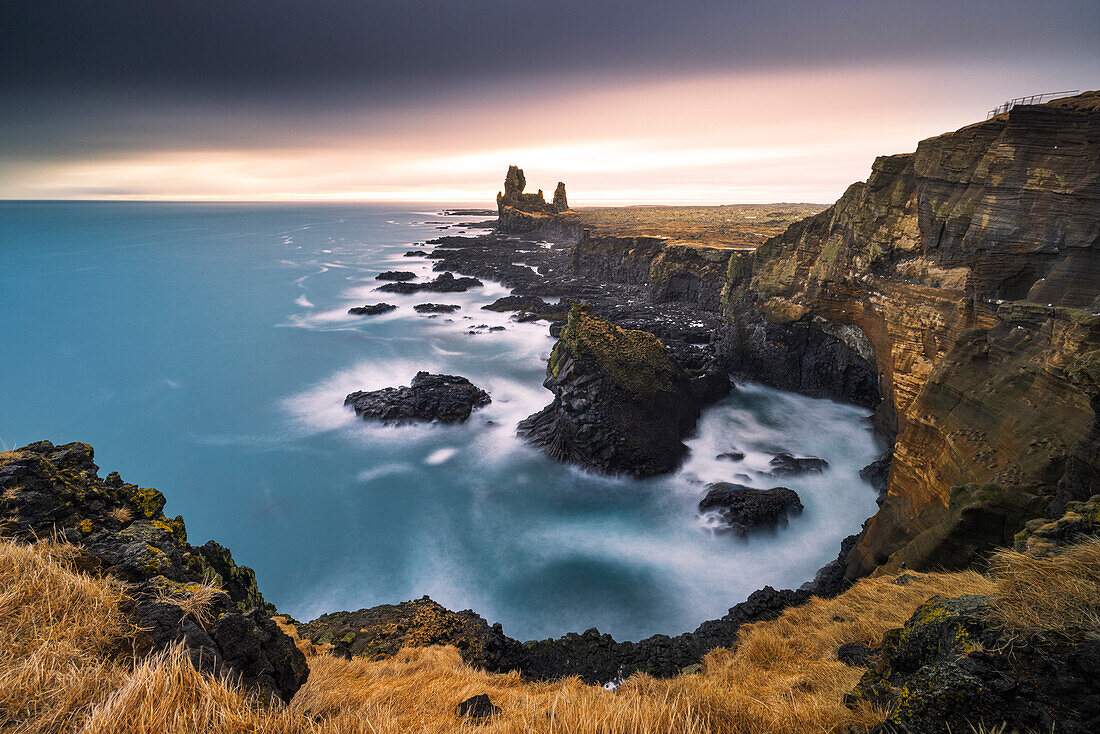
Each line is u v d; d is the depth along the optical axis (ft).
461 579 112.37
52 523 25.41
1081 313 57.47
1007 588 17.48
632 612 99.76
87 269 545.03
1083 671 13.61
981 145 92.58
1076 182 72.33
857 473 135.95
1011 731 12.82
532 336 288.10
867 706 17.26
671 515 126.82
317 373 245.45
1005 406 63.67
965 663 14.49
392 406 185.78
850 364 167.53
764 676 30.45
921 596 36.68
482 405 192.24
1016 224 80.12
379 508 138.82
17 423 199.21
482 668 51.21
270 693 18.70
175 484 155.33
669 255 320.09
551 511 133.90
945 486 67.36
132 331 322.34
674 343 220.43
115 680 13.97
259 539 128.16
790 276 169.48
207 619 18.72
